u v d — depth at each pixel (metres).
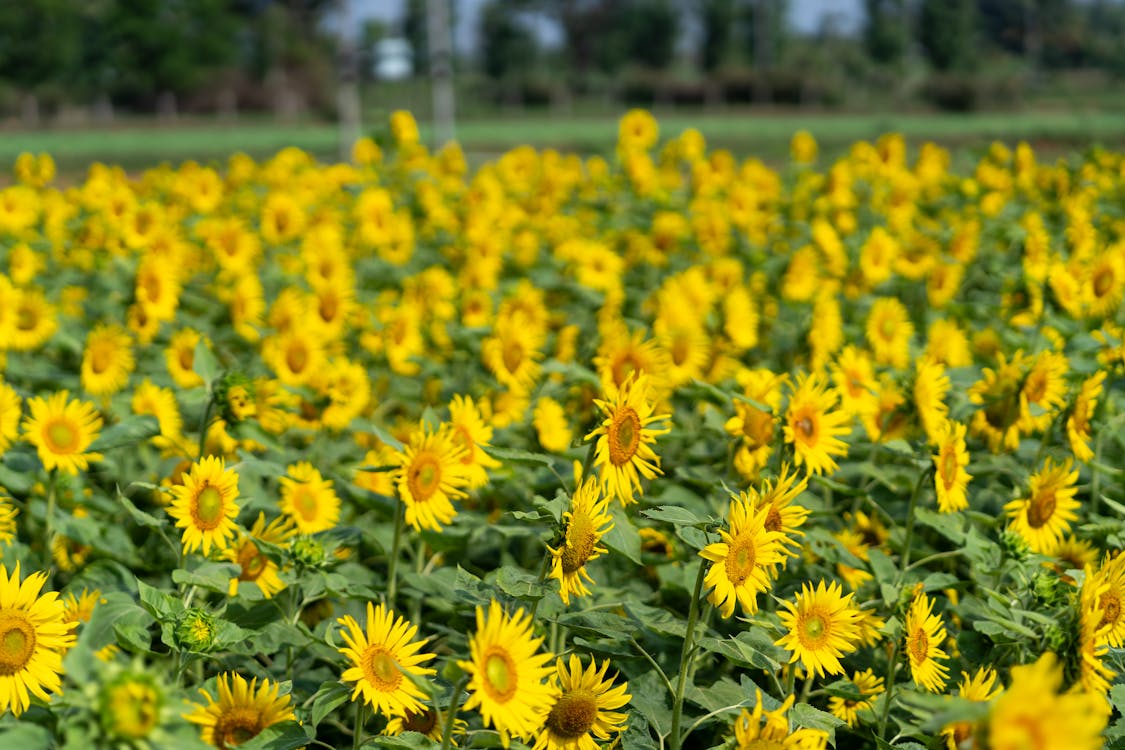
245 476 4.83
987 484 4.93
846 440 4.90
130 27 80.38
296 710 3.16
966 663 3.61
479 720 3.39
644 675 3.40
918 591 3.31
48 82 80.50
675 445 5.49
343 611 4.07
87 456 4.13
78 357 7.11
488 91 86.12
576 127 60.81
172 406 5.22
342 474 5.50
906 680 3.69
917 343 6.78
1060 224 10.36
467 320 7.21
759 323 7.44
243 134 56.56
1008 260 8.89
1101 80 121.38
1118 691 2.95
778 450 3.92
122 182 11.73
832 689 3.40
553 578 3.04
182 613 3.06
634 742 3.16
